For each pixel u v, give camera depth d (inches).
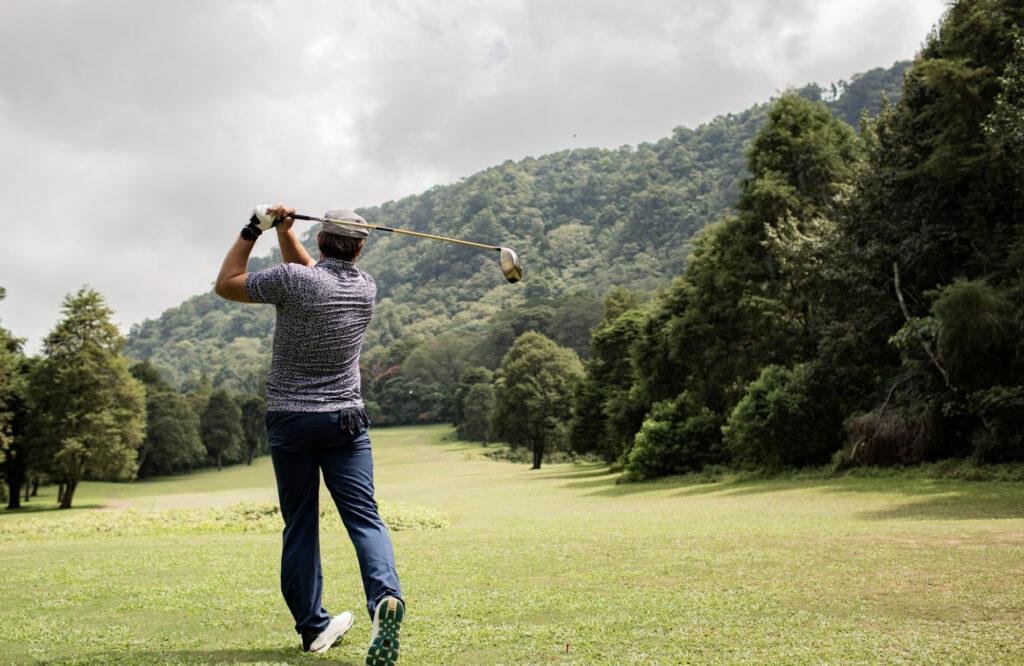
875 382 1107.9
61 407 2025.1
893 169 1048.2
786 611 168.9
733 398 1492.4
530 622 167.2
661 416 1534.2
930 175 1000.9
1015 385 855.1
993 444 823.7
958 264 1026.1
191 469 4055.1
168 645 150.1
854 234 1077.8
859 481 911.7
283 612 183.8
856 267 1051.3
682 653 137.1
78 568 270.4
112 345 2078.0
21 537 549.0
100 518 599.8
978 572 201.8
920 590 183.5
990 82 877.2
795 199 1323.8
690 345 1491.1
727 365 1440.7
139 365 3941.9
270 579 236.7
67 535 550.6
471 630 158.9
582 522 587.5
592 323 5251.0
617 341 2266.2
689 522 547.2
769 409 1129.4
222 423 4288.9
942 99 950.4
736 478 1206.3
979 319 809.5
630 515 697.6
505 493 1444.4
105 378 2050.9
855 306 1098.1
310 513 145.0
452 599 195.5
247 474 3878.0
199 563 283.1
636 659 133.9
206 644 151.2
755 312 1339.8
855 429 984.3
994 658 126.5
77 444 1984.5
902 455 940.6
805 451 1121.4
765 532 356.8
